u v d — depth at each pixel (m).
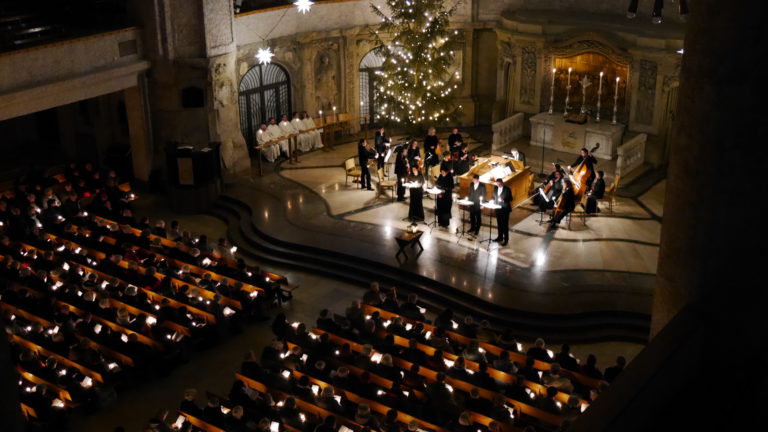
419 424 13.71
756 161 5.26
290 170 27.30
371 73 30.78
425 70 27.03
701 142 5.48
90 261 19.64
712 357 5.70
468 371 14.91
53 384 15.41
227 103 25.89
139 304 17.62
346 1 28.81
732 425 5.39
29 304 17.48
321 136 30.03
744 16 5.06
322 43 29.00
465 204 21.92
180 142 25.53
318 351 15.71
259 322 19.02
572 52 27.00
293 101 29.41
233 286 18.77
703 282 5.70
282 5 27.75
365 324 16.41
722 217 5.50
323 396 14.14
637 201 24.08
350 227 22.81
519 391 14.11
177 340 17.22
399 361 15.49
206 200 24.83
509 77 29.50
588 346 17.81
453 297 19.34
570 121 26.72
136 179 26.47
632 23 26.45
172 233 20.86
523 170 23.36
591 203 22.84
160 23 24.08
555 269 20.12
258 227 22.91
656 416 5.19
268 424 13.44
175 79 24.73
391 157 27.58
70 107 28.47
